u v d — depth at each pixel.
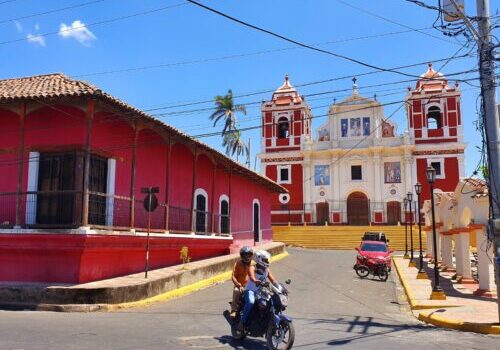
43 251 13.85
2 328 9.35
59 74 17.30
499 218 10.80
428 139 45.84
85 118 15.05
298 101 49.53
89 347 7.77
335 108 48.53
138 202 17.73
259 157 49.62
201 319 11.09
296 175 48.62
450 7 11.14
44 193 14.15
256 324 8.17
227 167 25.14
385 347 8.48
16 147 15.77
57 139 15.32
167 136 17.94
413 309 13.55
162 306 13.44
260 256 8.30
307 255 32.00
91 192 13.91
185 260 19.06
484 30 11.03
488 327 10.27
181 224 20.94
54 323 10.12
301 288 17.55
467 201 17.09
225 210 26.38
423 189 45.19
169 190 20.25
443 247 23.69
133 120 15.66
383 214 45.91
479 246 15.62
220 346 8.17
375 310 13.51
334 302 14.61
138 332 9.22
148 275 15.62
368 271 21.14
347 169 47.53
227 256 23.70
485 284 15.41
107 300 12.73
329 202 47.34
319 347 8.34
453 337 9.73
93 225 13.88
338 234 40.81
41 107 15.17
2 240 13.96
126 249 15.55
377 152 46.62
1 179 15.67
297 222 47.62
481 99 11.26
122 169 16.89
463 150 45.03
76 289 12.56
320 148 48.56
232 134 50.72
